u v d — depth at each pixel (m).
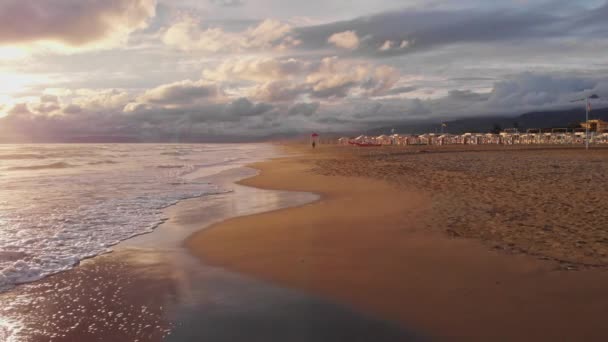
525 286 4.98
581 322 4.06
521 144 62.22
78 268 6.42
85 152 59.44
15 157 42.66
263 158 40.34
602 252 6.09
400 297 4.87
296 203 12.23
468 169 18.98
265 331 4.20
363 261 6.18
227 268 6.20
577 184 12.70
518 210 9.21
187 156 47.94
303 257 6.54
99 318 4.62
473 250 6.46
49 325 4.46
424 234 7.55
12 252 7.33
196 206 12.14
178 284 5.60
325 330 4.19
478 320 4.23
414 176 17.06
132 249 7.48
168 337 4.12
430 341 3.90
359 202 11.47
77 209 11.56
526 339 3.82
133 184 17.88
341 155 40.19
